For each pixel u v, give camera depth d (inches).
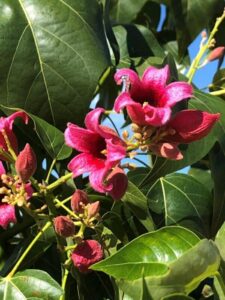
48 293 11.7
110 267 10.2
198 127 10.9
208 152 13.9
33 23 12.9
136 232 13.1
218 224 14.1
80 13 13.2
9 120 11.7
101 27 13.5
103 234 12.4
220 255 11.1
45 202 12.8
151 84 10.9
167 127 10.9
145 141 10.7
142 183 12.6
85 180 14.1
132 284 10.4
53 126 12.5
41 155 13.5
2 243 14.0
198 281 10.4
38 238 11.9
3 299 11.7
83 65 12.8
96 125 10.7
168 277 10.3
